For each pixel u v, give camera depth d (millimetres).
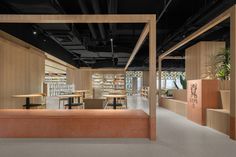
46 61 14352
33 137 5375
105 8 7555
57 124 5383
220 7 6004
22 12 6398
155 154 4129
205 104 6949
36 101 11445
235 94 5219
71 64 16828
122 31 10195
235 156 4051
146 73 26875
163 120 7945
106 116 5414
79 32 10664
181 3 8227
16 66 9250
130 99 19000
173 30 9906
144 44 13188
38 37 10000
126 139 5234
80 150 4352
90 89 20609
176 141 5055
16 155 4059
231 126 5297
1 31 7805
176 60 18938
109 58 17531
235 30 5266
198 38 10812
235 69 5266
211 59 9898
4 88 8273
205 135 5637
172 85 26453
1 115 5430
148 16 5402
